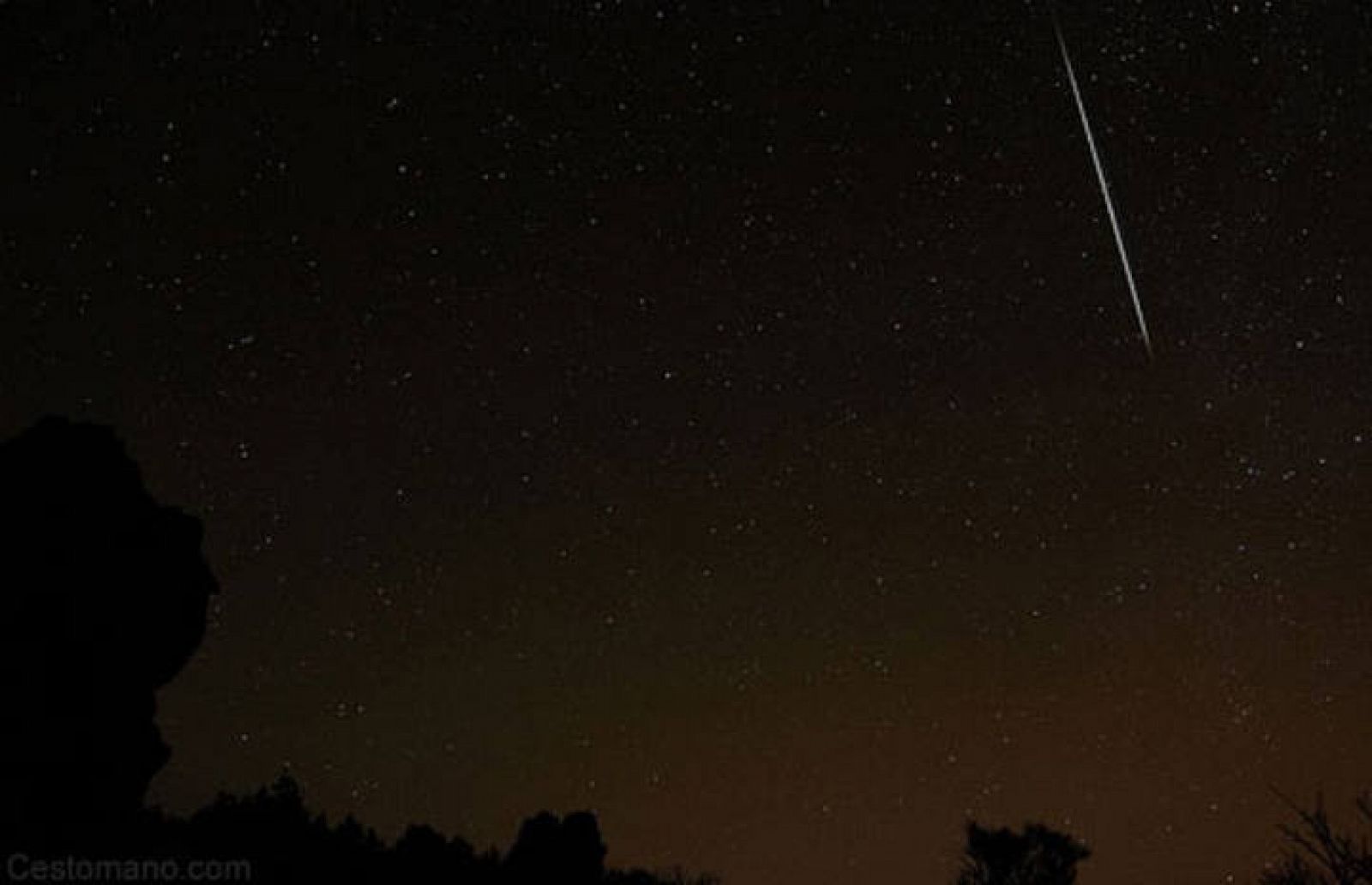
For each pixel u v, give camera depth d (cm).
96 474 872
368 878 1127
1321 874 733
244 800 1166
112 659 849
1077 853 1945
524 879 1388
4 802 766
